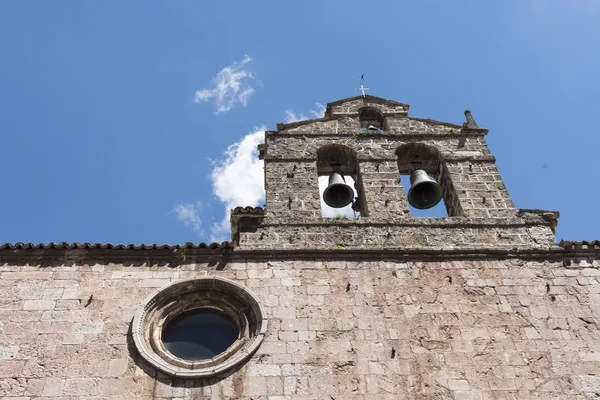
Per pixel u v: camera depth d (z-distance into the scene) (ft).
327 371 44.68
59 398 42.04
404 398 43.42
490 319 48.93
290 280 50.98
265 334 46.78
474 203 59.93
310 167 63.10
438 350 46.52
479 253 54.19
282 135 66.64
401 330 47.73
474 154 65.87
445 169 64.44
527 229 57.31
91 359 44.55
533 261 53.93
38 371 43.55
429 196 63.31
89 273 50.60
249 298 49.49
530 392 44.16
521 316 49.26
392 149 66.13
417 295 50.39
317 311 48.65
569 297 50.85
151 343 46.65
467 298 50.44
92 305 48.19
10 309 47.47
